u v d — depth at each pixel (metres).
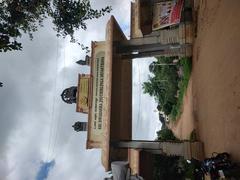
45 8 11.63
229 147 12.60
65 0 11.64
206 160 12.29
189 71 25.97
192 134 22.08
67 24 11.91
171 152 19.44
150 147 19.75
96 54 21.03
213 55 15.77
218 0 15.12
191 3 22.83
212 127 15.96
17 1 11.01
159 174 28.27
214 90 15.44
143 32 24.97
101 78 20.55
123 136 22.03
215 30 15.47
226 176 10.96
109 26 20.42
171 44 22.58
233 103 12.10
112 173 14.83
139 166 22.09
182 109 34.69
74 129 21.69
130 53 22.39
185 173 26.88
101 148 19.39
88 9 12.04
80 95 21.09
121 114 21.91
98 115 20.11
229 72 12.70
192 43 22.55
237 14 12.06
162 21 22.75
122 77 22.81
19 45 10.88
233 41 12.32
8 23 11.19
